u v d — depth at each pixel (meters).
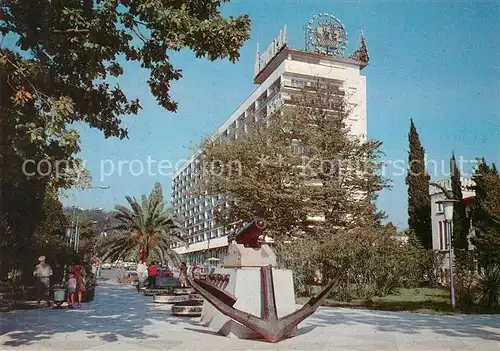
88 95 9.77
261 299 9.44
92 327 10.02
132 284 33.16
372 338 9.17
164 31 8.64
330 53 57.91
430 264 29.16
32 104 8.38
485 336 9.55
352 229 24.44
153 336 8.98
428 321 12.21
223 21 8.73
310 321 11.93
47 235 24.70
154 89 9.86
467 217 31.72
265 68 61.06
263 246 10.67
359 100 52.88
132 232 35.69
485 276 17.33
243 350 7.82
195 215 84.38
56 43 8.47
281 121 27.39
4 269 17.19
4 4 8.07
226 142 25.98
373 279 21.17
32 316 11.95
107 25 8.25
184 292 17.92
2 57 7.69
